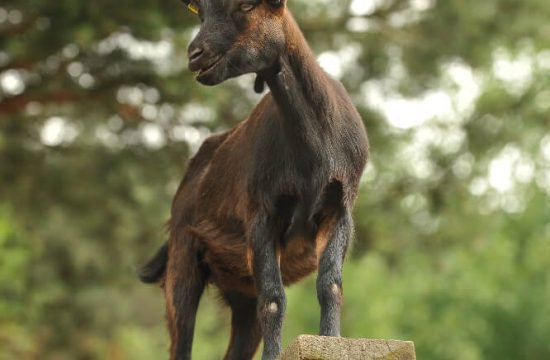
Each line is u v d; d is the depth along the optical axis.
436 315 32.75
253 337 12.88
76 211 26.38
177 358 12.45
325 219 11.16
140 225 26.61
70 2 21.00
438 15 24.42
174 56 22.44
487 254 32.81
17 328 27.75
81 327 30.52
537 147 27.97
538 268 32.56
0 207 25.42
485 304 32.16
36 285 28.84
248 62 10.47
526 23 24.52
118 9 21.30
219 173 12.16
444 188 26.45
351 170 11.20
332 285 10.63
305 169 10.95
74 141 25.02
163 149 24.28
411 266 32.75
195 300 12.59
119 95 23.58
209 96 22.28
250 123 11.76
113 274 28.77
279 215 11.09
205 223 12.22
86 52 22.62
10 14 22.38
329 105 11.06
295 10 23.64
